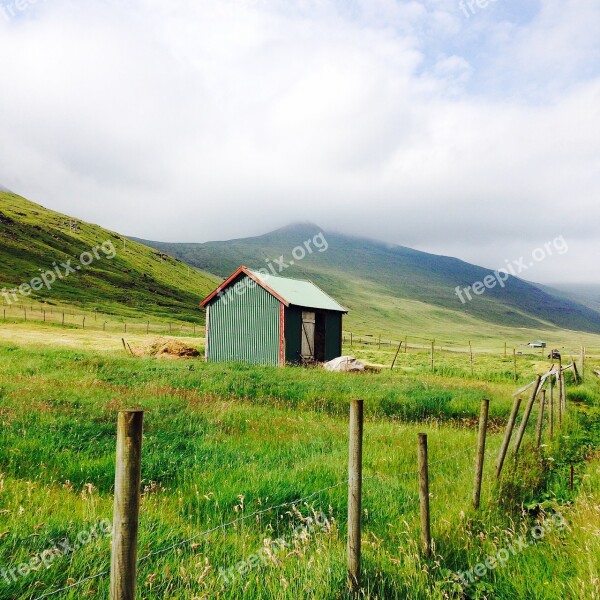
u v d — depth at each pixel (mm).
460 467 9539
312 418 15023
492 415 18500
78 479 7723
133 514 3209
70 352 28859
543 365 44031
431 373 34188
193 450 10188
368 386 22359
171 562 4781
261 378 22875
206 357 37531
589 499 7543
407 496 7645
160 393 16875
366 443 11680
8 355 25719
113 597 3162
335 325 39562
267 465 9141
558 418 15633
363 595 4508
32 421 10992
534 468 9461
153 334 91938
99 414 12430
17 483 6688
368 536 6148
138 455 3225
